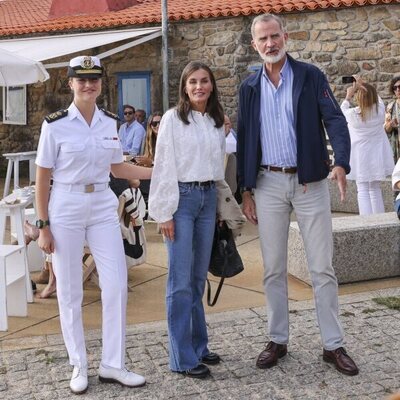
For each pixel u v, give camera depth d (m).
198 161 3.93
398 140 8.64
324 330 4.21
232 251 4.26
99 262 4.02
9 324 5.22
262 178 4.16
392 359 4.30
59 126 3.83
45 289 5.88
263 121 4.07
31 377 4.20
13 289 5.35
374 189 8.11
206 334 4.30
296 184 4.07
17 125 16.30
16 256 5.41
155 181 3.91
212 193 4.04
